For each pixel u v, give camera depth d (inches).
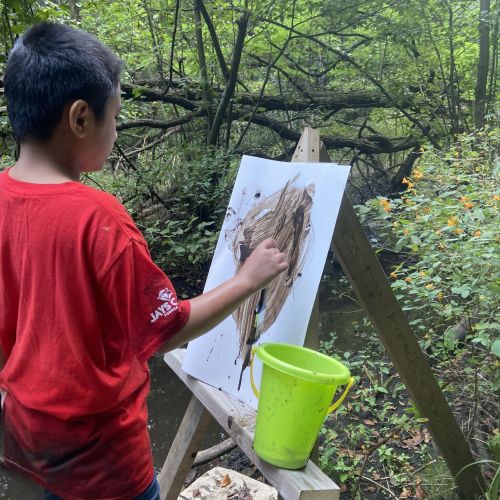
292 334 62.6
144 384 54.7
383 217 127.0
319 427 55.6
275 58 290.5
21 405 50.6
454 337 121.3
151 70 299.7
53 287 46.8
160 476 83.9
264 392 56.0
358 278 71.6
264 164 74.6
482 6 256.1
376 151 327.0
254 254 53.4
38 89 45.6
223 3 249.6
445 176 153.6
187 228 231.8
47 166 48.5
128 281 45.4
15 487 121.3
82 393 48.1
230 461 124.1
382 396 137.6
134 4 275.0
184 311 47.6
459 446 89.1
